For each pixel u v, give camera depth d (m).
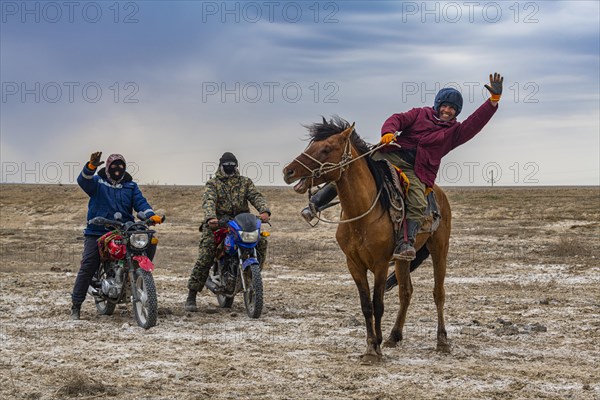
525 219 36.72
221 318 11.68
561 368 8.53
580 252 21.92
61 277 16.83
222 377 7.99
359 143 8.95
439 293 9.81
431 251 9.98
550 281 16.58
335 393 7.42
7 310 12.22
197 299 13.60
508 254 22.11
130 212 11.62
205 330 10.66
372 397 7.29
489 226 33.22
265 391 7.47
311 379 7.93
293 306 12.95
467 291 15.05
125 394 7.31
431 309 12.76
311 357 8.97
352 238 8.87
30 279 16.34
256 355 9.04
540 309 12.75
